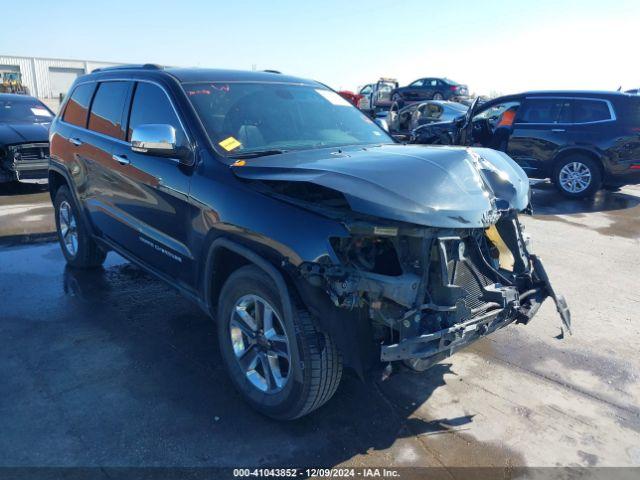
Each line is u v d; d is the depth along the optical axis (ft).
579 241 23.29
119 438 9.61
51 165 18.22
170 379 11.58
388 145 12.95
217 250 10.56
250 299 10.16
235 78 13.66
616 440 9.96
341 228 8.57
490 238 10.84
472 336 9.48
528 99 33.91
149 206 12.82
